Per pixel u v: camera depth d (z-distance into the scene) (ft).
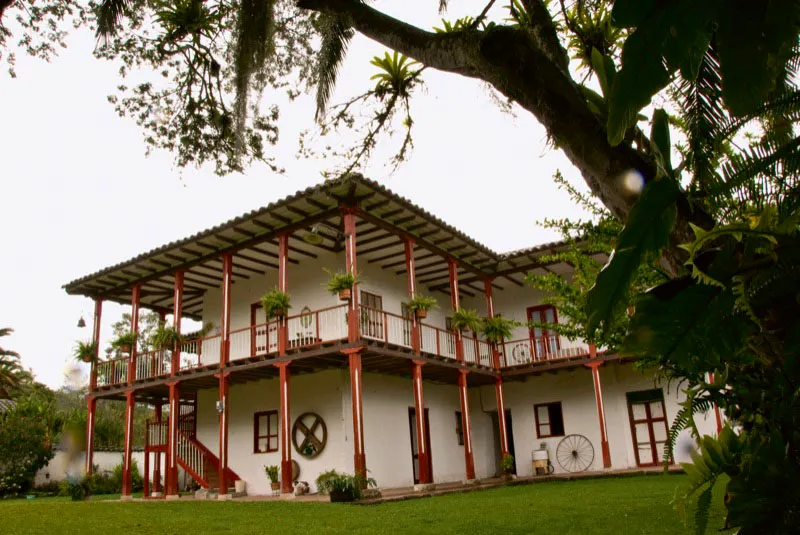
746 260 4.96
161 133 28.81
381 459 53.98
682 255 6.78
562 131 8.66
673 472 49.85
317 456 52.49
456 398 67.77
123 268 56.59
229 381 57.00
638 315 5.41
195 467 54.65
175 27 26.53
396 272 62.59
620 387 62.13
